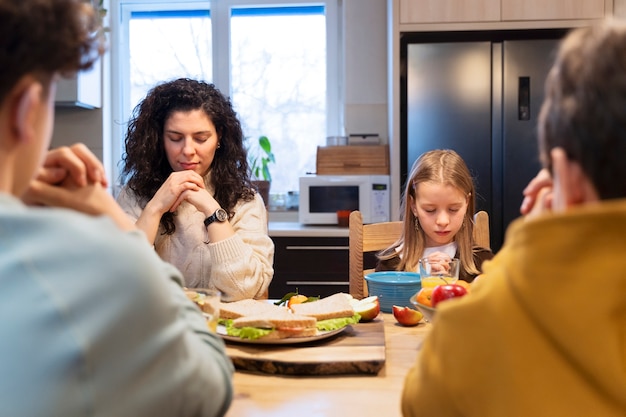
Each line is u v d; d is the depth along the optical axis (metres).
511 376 0.54
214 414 0.62
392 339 1.23
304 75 3.81
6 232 0.49
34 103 0.51
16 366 0.47
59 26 0.52
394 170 3.04
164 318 0.55
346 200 3.24
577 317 0.49
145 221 1.61
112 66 3.74
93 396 0.48
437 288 1.09
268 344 1.12
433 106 2.98
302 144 3.84
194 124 1.70
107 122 3.60
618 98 0.50
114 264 0.51
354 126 3.64
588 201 0.53
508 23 2.97
